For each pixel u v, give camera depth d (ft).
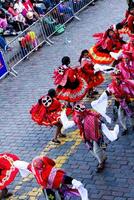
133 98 35.73
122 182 30.40
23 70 52.01
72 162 33.65
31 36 55.06
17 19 61.31
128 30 47.03
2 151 36.94
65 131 37.58
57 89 39.60
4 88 48.70
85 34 58.23
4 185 29.84
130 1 49.65
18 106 44.06
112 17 62.08
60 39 58.39
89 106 40.47
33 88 47.16
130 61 35.14
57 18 60.23
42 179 25.76
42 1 64.18
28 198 30.94
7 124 41.14
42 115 35.14
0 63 50.44
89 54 42.27
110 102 39.65
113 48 43.39
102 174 31.55
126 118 36.22
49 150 35.83
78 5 64.90
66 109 34.50
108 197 29.32
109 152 33.68
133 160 32.35
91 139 30.45
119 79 33.35
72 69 39.14
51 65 51.72
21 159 35.37
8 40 60.29
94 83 40.60
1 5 63.62
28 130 39.32
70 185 26.43
